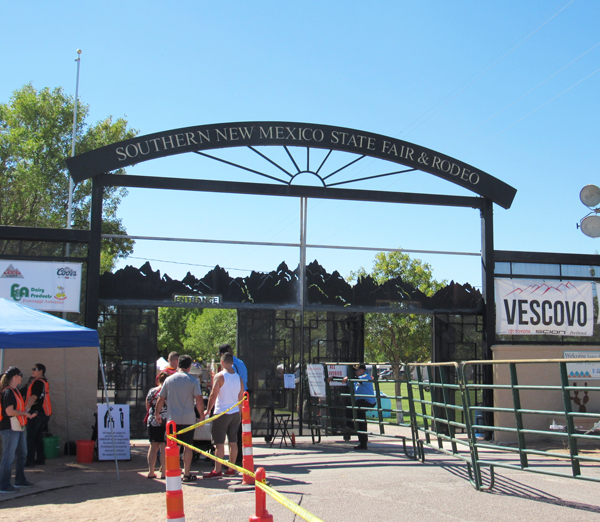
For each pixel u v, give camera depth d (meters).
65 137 30.81
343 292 13.33
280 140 12.70
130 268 12.31
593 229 12.73
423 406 9.77
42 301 11.58
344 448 11.86
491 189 13.68
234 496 6.90
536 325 13.73
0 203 30.00
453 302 13.77
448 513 6.07
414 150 13.30
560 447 11.99
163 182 12.34
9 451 7.47
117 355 12.05
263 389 12.77
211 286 12.68
